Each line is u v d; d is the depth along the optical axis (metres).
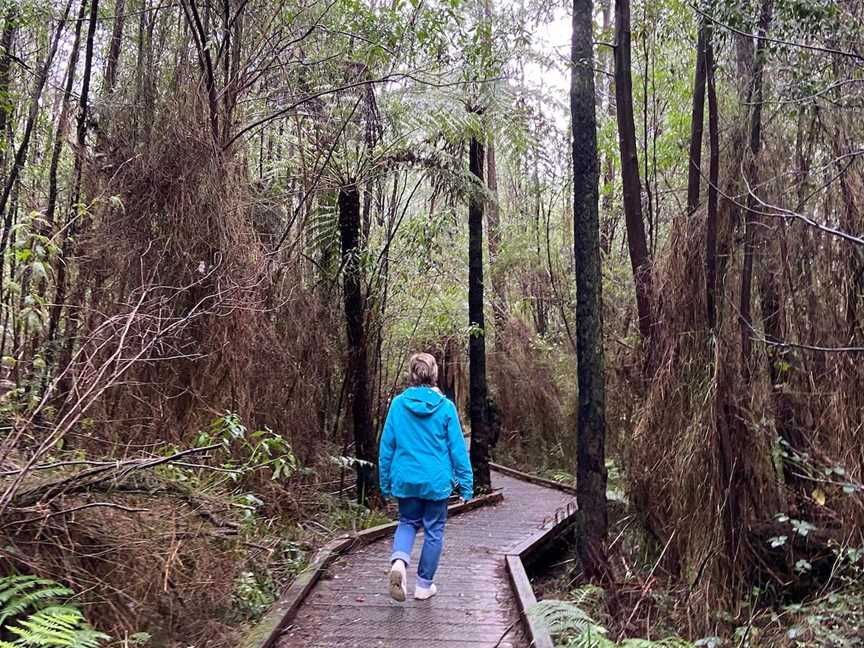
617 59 7.45
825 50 5.36
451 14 7.37
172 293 6.29
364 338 9.39
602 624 5.52
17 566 3.42
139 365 5.89
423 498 4.96
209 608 4.25
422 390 5.12
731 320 6.44
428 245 10.98
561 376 15.20
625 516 7.09
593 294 6.15
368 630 4.60
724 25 5.71
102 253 6.18
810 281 6.13
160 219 6.51
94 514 3.83
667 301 6.81
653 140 10.09
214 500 4.40
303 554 6.16
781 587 5.92
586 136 6.19
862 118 5.99
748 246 6.33
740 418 6.18
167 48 7.16
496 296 16.91
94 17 6.80
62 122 6.88
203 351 6.32
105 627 3.51
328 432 9.12
